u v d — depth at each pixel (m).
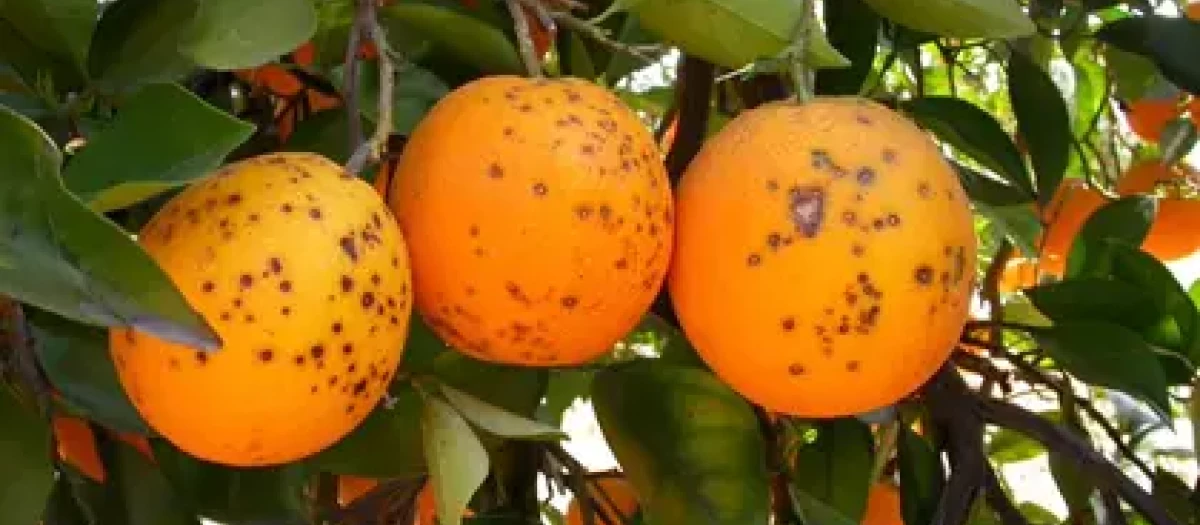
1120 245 0.70
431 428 0.47
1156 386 0.65
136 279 0.34
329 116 0.58
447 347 0.58
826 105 0.45
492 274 0.42
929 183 0.43
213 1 0.46
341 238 0.40
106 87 0.54
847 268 0.42
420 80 0.57
